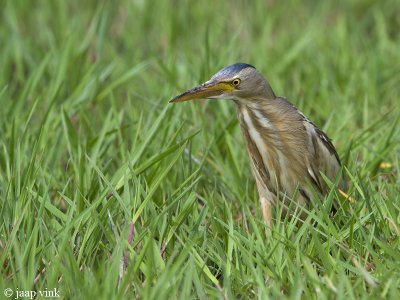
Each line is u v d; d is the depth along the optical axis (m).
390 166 13.43
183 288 9.24
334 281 9.77
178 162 13.09
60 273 10.19
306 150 12.34
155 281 9.84
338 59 18.36
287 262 9.91
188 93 12.30
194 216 11.36
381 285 9.55
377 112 16.00
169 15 20.56
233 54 18.23
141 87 17.64
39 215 10.43
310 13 22.59
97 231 10.54
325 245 10.57
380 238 10.89
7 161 12.03
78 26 19.94
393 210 11.15
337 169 12.65
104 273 9.99
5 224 10.82
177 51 19.30
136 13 21.62
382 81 17.48
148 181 12.12
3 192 11.80
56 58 17.95
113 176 11.85
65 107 15.42
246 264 10.23
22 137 12.93
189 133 14.29
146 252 10.10
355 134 14.55
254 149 12.62
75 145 13.75
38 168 11.41
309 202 12.51
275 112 12.38
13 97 17.31
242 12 21.80
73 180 12.88
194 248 10.39
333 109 15.78
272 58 18.92
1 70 17.81
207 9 21.91
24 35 21.02
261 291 9.40
